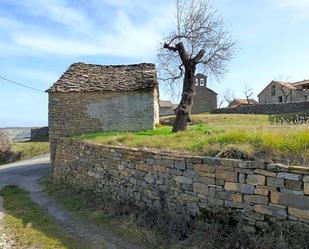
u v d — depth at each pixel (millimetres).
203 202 6156
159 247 5988
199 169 6266
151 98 17172
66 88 17234
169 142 8641
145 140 9539
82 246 6449
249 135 6531
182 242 5902
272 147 5676
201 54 14523
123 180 8734
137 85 17266
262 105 36625
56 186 13273
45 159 26828
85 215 8586
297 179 4676
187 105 14141
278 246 4605
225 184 5730
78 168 11969
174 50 14828
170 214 6824
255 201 5234
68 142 13578
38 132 41500
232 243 5246
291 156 5277
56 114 17219
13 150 32406
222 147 6371
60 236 7121
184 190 6609
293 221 4719
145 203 7766
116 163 9125
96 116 17281
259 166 5188
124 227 7156
